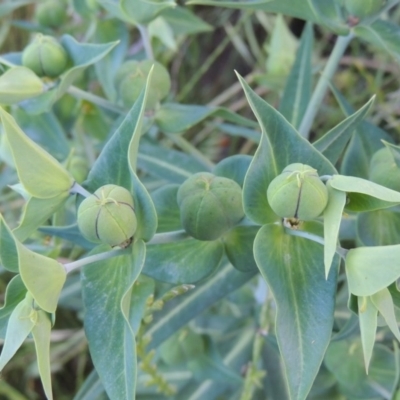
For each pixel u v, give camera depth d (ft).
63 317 1.46
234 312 1.29
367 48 1.61
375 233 0.92
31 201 0.81
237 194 0.84
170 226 0.91
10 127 0.77
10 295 0.79
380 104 1.51
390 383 1.02
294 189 0.76
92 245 0.87
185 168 1.09
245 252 0.89
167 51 1.61
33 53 1.00
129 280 0.81
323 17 0.98
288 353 0.78
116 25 1.21
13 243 0.77
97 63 1.21
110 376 0.79
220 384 1.16
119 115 1.20
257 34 1.87
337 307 1.10
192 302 0.99
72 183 0.83
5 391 1.39
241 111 1.72
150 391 1.19
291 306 0.80
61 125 1.25
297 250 0.82
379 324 0.80
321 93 1.09
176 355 1.11
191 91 1.81
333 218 0.76
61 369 1.48
